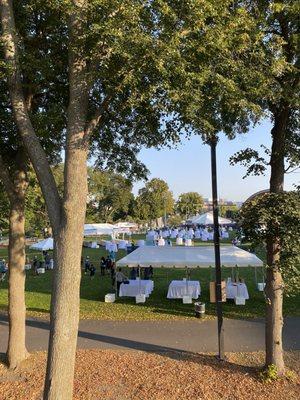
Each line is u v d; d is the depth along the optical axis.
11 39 7.73
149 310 17.06
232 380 8.96
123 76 6.98
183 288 19.48
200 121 7.46
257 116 7.70
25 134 7.30
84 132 7.13
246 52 7.27
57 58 9.56
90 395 8.30
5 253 45.41
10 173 10.52
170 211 104.50
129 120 10.77
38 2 7.52
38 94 10.77
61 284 6.64
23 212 10.05
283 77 8.23
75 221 6.73
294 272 8.33
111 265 27.38
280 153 9.10
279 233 8.38
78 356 10.66
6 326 14.34
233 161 9.75
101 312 16.67
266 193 8.91
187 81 6.34
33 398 8.21
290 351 11.02
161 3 5.94
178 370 9.60
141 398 8.16
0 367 9.75
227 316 15.76
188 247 20.23
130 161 12.48
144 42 6.01
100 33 6.18
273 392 8.35
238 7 7.29
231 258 18.34
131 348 11.49
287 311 16.06
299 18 7.76
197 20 6.18
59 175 30.36
